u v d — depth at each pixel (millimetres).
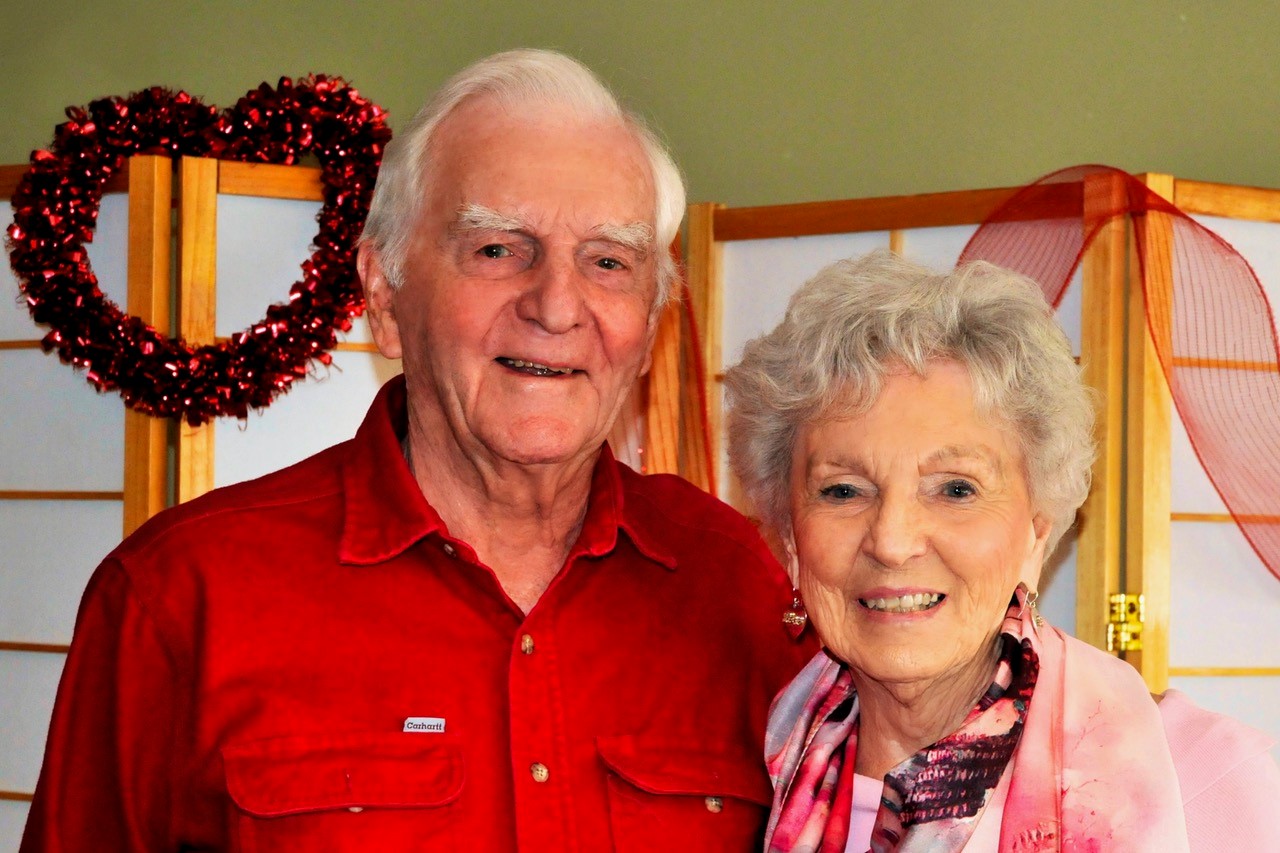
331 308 3053
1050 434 1301
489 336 1412
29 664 3205
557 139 1438
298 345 3031
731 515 1674
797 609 1448
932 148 3793
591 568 1521
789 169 3910
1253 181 3609
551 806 1403
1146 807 1203
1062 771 1241
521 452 1403
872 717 1384
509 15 4059
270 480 1538
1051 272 2604
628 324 1450
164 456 3084
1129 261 2643
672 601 1551
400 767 1387
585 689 1470
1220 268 2547
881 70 3846
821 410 1318
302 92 3111
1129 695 1296
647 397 2732
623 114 1512
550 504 1474
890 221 2891
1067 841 1206
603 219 1425
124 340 2984
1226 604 2791
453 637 1443
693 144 3984
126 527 3068
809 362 1320
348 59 4137
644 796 1450
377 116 3129
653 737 1479
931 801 1265
